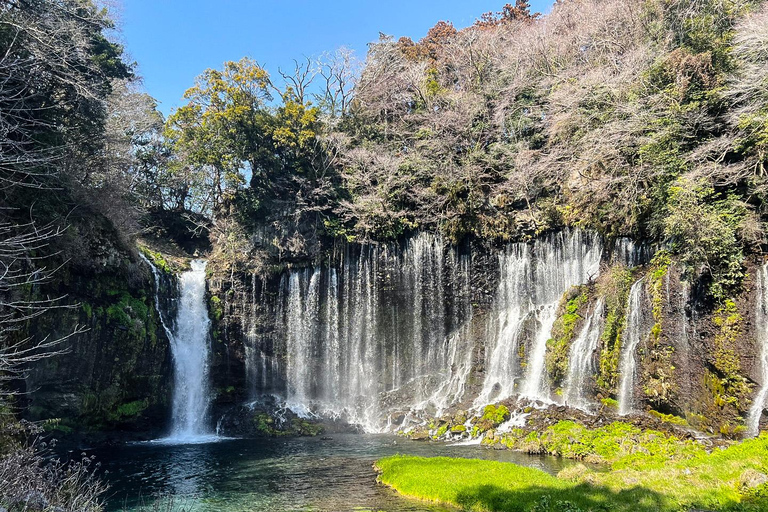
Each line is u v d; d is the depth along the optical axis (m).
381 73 51.56
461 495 15.78
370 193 40.69
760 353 20.48
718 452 16.81
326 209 39.97
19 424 16.89
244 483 19.33
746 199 23.36
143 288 32.75
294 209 39.56
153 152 45.56
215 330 36.69
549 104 38.69
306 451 26.39
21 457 12.34
